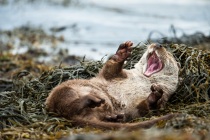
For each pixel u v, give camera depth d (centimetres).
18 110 2380
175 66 2650
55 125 2184
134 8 8494
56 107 2297
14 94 2758
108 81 2516
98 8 8606
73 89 2311
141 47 3053
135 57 3003
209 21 6938
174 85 2616
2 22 7288
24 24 7144
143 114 2391
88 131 2047
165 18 7344
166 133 1498
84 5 8881
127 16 7694
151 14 7775
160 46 2631
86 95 2220
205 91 2564
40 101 2641
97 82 2484
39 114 2392
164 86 2573
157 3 8912
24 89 2828
